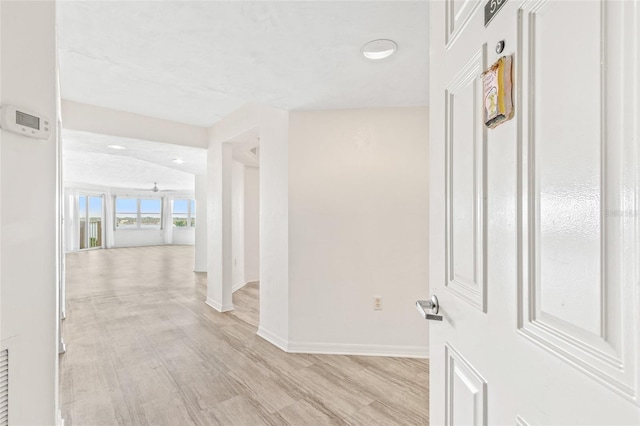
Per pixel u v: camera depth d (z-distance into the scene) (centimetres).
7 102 84
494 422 58
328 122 238
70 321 298
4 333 83
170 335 268
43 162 98
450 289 77
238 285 444
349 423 156
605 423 35
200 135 361
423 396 179
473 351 65
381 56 161
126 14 132
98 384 188
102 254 843
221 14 131
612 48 34
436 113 85
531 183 48
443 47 81
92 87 237
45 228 99
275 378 198
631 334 32
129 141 320
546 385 44
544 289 45
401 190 232
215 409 165
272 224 262
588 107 37
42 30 96
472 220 66
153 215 1123
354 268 236
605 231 35
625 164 33
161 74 192
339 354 234
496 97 54
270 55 162
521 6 50
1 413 83
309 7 125
